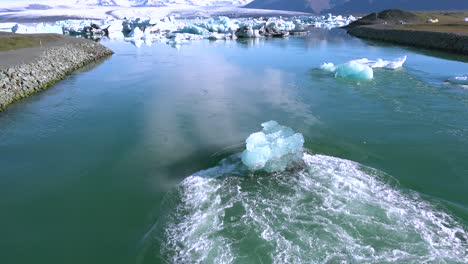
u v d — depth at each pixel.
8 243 7.66
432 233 7.61
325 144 12.08
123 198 9.15
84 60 30.94
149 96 18.83
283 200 8.80
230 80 22.27
